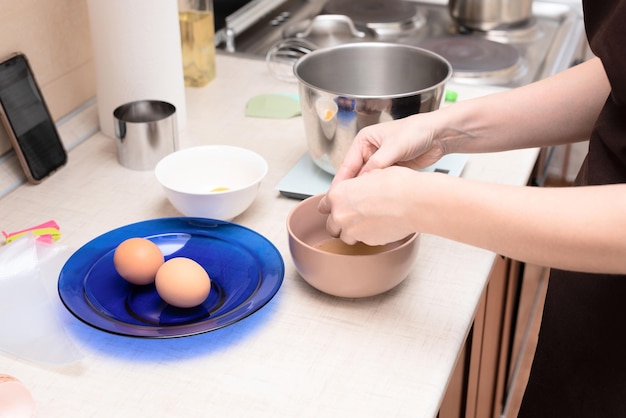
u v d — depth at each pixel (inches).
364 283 34.5
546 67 65.2
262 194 44.8
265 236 40.8
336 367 32.0
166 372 31.7
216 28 69.7
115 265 36.0
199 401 30.3
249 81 60.0
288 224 36.6
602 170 33.7
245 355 32.6
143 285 36.4
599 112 37.2
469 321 34.9
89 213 42.5
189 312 34.7
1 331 33.7
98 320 32.6
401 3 79.3
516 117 38.0
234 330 34.0
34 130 45.2
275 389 30.9
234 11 73.3
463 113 37.9
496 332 54.9
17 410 28.5
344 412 29.8
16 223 41.4
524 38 72.5
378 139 37.4
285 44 66.7
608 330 34.7
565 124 37.9
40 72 48.4
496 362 58.4
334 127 42.1
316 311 35.3
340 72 47.8
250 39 71.4
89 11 47.8
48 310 35.0
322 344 33.3
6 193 44.3
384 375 31.6
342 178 37.6
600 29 32.5
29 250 37.9
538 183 66.1
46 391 30.6
